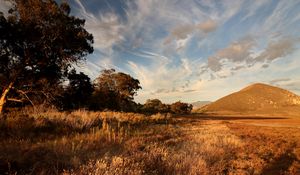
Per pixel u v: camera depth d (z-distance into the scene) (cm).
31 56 2559
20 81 2580
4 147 586
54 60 2755
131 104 5997
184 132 1509
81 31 2755
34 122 1010
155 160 607
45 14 2441
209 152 789
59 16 2512
